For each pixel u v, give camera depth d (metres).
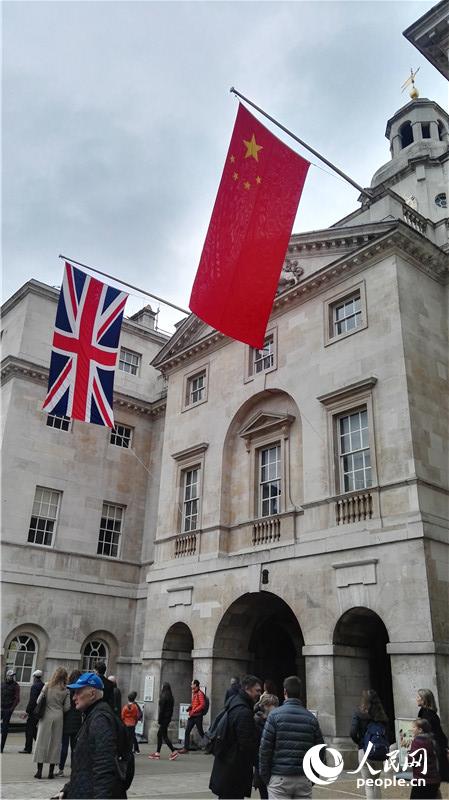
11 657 25.38
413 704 14.88
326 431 19.69
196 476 24.88
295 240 23.14
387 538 16.70
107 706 5.96
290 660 23.05
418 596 15.60
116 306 20.88
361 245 21.22
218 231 14.73
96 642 28.17
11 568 26.11
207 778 13.66
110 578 29.06
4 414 28.27
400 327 18.66
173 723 22.06
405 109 33.66
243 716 7.53
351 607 17.00
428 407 18.30
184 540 23.80
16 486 27.23
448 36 21.17
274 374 22.47
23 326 29.69
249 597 20.55
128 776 5.97
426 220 22.09
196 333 27.42
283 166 15.59
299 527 19.53
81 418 19.22
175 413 26.84
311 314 21.86
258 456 22.59
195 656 21.38
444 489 17.47
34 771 13.15
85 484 29.50
